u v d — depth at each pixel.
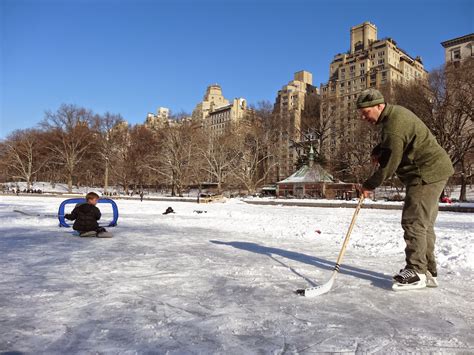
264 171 58.66
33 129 70.38
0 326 2.40
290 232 8.32
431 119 34.31
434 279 3.62
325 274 4.10
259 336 2.28
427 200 3.48
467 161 36.88
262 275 4.00
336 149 54.38
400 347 2.14
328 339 2.25
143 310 2.76
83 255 5.12
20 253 5.25
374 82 85.06
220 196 37.66
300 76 115.06
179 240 6.88
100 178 76.00
